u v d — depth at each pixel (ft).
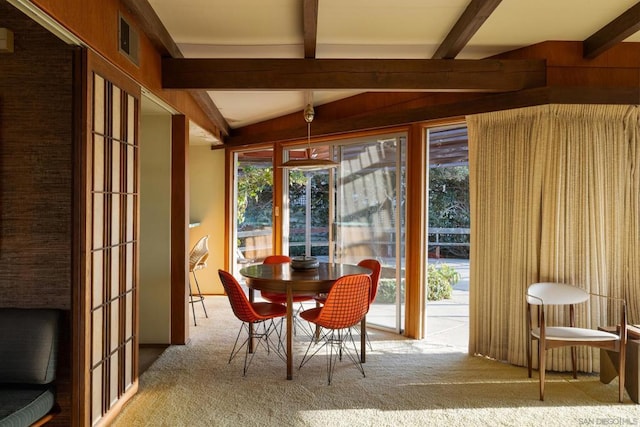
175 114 13.64
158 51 11.00
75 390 7.43
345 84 11.48
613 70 11.57
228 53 12.37
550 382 10.58
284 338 14.25
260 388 10.18
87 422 7.56
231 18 10.03
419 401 9.51
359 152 16.24
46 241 7.63
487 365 11.74
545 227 11.19
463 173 22.45
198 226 21.85
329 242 17.22
